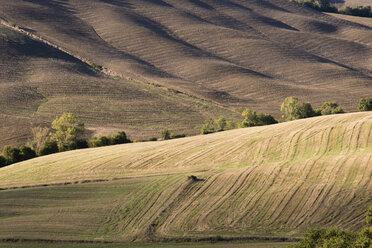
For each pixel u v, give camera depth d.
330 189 82.19
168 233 75.62
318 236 60.19
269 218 76.81
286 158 102.00
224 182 91.62
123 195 91.38
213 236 73.06
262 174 92.69
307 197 80.88
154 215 82.00
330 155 98.38
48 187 98.06
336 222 73.06
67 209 86.12
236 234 73.25
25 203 89.50
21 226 79.31
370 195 78.12
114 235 76.12
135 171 105.81
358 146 99.75
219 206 82.50
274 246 68.50
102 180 101.75
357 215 73.81
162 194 89.81
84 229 78.25
